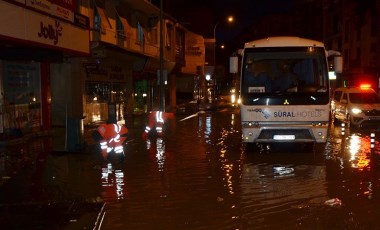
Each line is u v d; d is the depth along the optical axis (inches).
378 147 577.0
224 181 374.0
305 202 304.3
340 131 790.5
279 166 442.6
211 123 981.8
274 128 502.9
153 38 1327.5
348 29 2313.0
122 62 1070.4
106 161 464.8
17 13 483.5
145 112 1318.9
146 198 318.0
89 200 308.2
